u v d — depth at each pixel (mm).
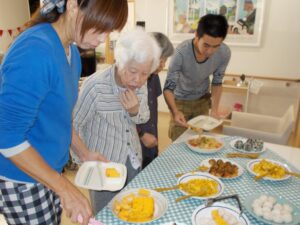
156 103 1867
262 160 1448
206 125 1928
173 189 1203
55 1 842
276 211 1028
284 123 2465
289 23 3732
